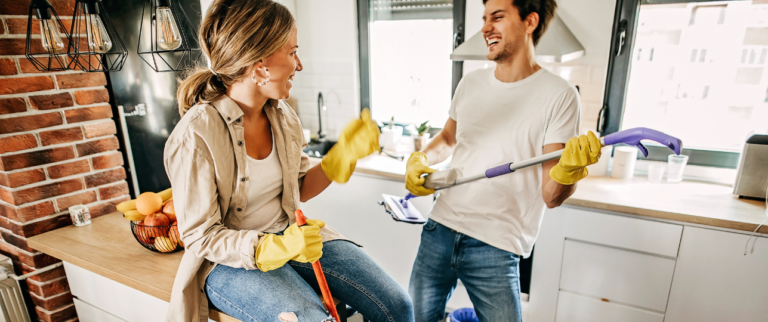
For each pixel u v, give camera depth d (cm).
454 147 156
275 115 116
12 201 162
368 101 268
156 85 205
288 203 119
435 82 250
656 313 173
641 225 166
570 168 104
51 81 165
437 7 235
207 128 101
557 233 182
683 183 194
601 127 210
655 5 191
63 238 161
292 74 106
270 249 95
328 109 279
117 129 197
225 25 96
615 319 181
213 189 103
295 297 100
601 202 170
